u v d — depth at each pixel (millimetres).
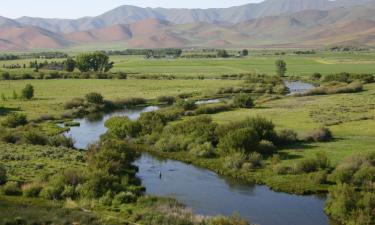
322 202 42938
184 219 35406
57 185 42750
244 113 93562
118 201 40062
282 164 52781
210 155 60188
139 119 80562
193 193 46031
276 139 63625
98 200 40156
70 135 74750
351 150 58719
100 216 36094
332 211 39062
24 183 44875
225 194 45750
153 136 68688
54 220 34125
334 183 47156
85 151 61125
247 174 51656
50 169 49969
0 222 33125
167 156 61812
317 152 57125
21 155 55812
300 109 97000
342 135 68812
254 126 64562
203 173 53719
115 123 76500
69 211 37062
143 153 64000
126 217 36562
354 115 86375
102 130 81875
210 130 66938
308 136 65812
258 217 39344
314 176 48094
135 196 41594
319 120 81875
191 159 59188
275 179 49469
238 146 58344
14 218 34062
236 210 41062
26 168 50156
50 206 38375
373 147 59750
